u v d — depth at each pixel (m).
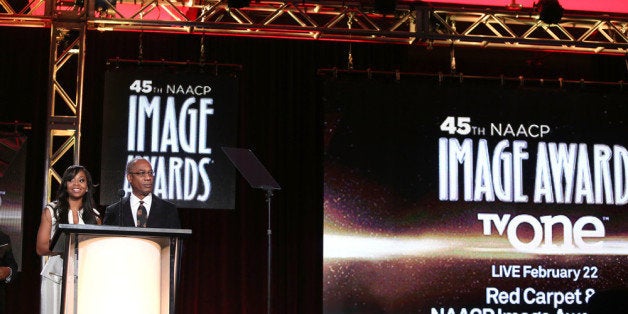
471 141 7.18
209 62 7.22
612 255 7.15
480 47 7.16
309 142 7.29
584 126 7.30
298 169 7.25
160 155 6.76
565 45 6.91
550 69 7.64
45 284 4.10
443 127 7.16
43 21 6.43
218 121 6.86
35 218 6.85
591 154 7.27
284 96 7.33
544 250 7.10
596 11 7.39
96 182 6.98
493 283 7.03
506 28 6.83
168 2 6.64
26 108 7.01
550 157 7.24
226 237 7.09
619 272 7.13
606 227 7.18
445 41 6.90
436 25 6.89
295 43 7.39
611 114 7.34
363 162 7.05
